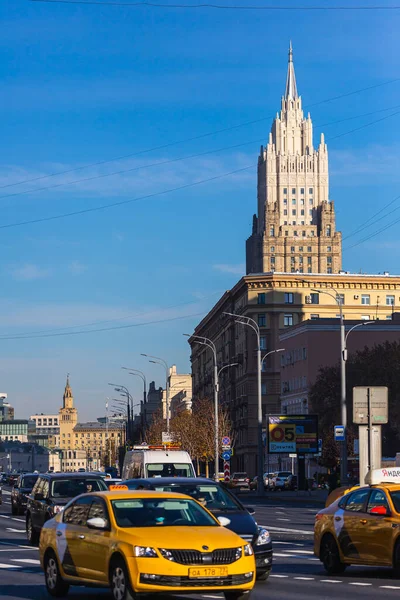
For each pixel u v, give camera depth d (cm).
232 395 17638
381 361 11131
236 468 17275
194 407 17238
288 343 14850
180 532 1942
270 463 15412
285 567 2950
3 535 4325
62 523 2230
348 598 2197
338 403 11244
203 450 13875
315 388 11544
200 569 1870
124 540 1933
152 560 1869
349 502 2755
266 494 9525
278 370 16225
